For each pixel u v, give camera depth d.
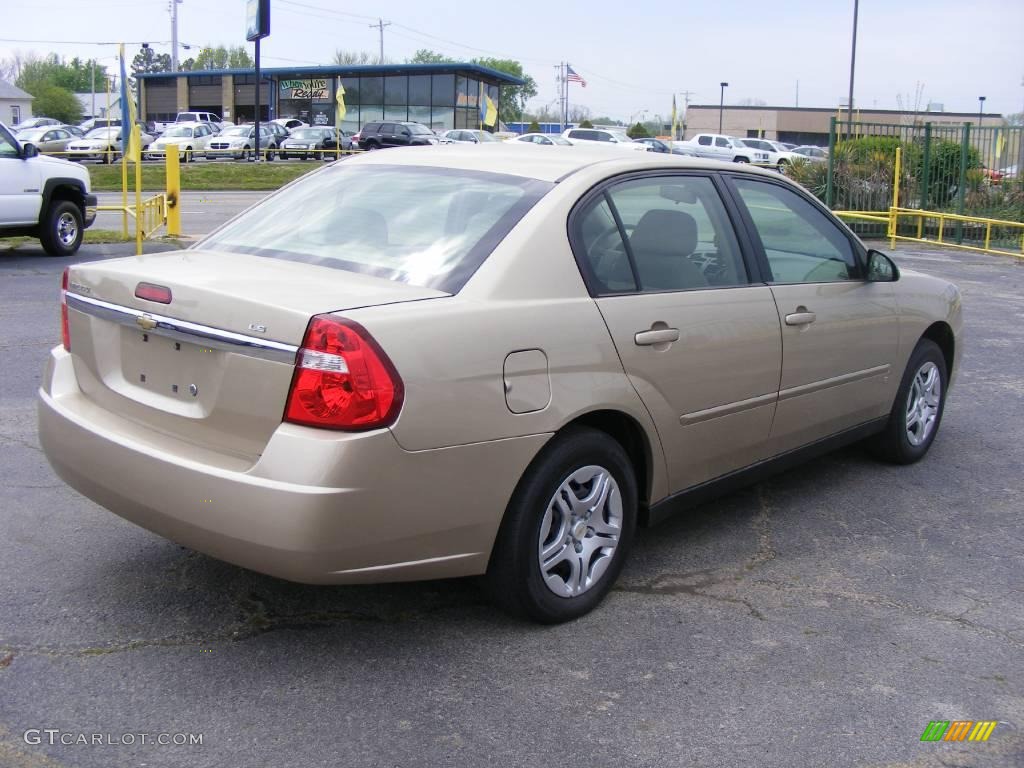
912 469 5.95
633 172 4.20
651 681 3.46
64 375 3.93
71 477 3.75
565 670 3.51
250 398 3.22
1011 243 19.41
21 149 13.52
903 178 21.25
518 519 3.56
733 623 3.91
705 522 5.00
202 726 3.10
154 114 72.00
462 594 4.05
